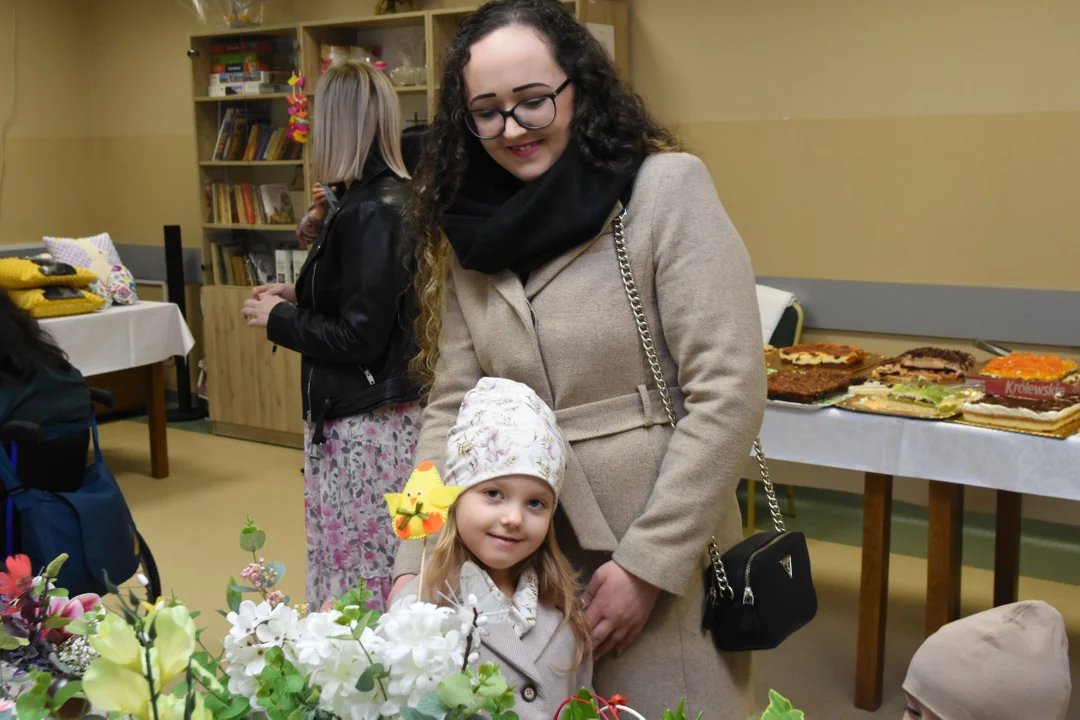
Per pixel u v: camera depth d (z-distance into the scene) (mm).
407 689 766
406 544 1529
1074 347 3844
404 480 2375
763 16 4359
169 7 6367
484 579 1338
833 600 3592
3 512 2146
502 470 1309
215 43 5789
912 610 3486
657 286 1400
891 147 4133
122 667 738
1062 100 3754
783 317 4316
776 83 4367
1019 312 3928
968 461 2584
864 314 4273
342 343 2307
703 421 1351
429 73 4895
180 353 5043
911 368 3137
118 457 5492
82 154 6914
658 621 1440
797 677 3016
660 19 4633
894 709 2826
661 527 1354
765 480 1607
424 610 809
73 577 2209
